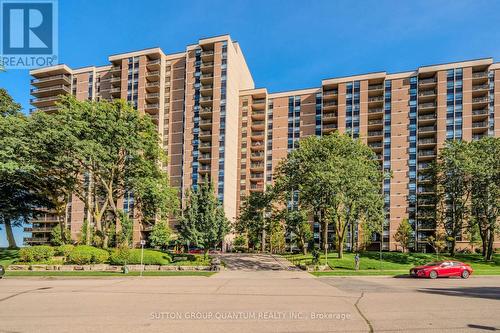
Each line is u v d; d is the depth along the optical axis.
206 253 36.19
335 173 34.72
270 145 85.88
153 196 39.97
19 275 26.34
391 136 77.50
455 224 46.03
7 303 13.43
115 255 32.47
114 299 14.48
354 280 24.06
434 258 43.06
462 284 21.66
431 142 75.31
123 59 85.38
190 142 80.50
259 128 86.75
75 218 80.12
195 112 81.12
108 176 40.06
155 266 31.97
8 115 38.16
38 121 34.47
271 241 68.75
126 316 10.88
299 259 41.09
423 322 10.07
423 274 26.39
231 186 80.94
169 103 84.38
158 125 82.19
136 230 75.38
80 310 11.89
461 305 13.02
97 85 89.44
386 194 75.56
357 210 40.62
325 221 39.41
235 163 84.31
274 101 87.62
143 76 83.12
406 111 77.44
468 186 44.25
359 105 79.81
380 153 78.81
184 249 62.12
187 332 8.92
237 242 73.94
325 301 13.97
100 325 9.69
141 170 41.22
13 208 45.88
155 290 17.70
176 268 31.83
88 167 38.72
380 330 9.15
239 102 87.81
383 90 79.31
